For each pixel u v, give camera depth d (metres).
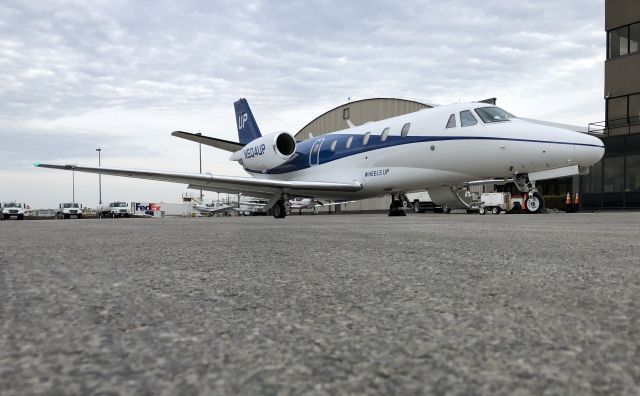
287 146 16.30
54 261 2.14
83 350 0.77
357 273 1.72
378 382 0.63
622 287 1.38
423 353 0.76
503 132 10.57
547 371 0.67
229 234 4.20
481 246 2.82
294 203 30.86
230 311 1.08
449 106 11.73
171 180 12.55
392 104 32.06
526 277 1.59
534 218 9.20
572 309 1.08
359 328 0.92
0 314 1.04
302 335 0.87
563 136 10.14
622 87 22.22
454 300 1.20
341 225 6.20
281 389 0.60
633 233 4.11
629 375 0.65
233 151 19.69
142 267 1.91
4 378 0.63
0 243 3.25
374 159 12.97
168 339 0.84
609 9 22.64
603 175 22.06
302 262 2.07
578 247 2.73
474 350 0.77
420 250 2.58
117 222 8.78
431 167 11.62
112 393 0.58
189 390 0.59
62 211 43.00
